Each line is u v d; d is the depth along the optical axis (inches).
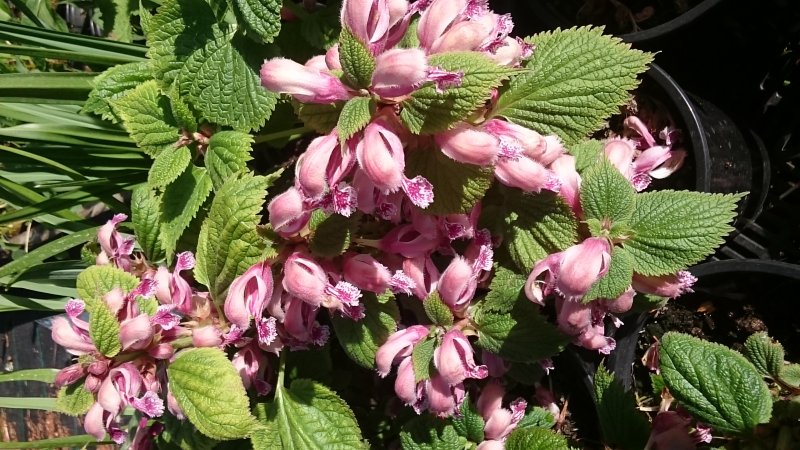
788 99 16.1
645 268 10.9
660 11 15.5
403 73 9.0
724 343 15.6
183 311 11.7
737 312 15.4
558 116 11.3
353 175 10.5
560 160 11.2
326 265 11.3
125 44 15.3
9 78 14.3
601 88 11.1
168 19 13.3
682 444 13.0
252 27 12.8
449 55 9.7
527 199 11.4
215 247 11.3
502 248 12.4
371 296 12.2
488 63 9.4
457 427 13.1
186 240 13.9
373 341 12.2
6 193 17.1
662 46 15.4
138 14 18.5
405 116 9.7
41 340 23.6
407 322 14.3
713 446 14.2
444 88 9.1
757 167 16.1
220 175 12.9
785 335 15.1
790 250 15.7
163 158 13.1
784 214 16.1
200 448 12.8
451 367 10.7
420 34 10.4
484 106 11.2
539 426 13.3
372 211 10.5
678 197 11.0
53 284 17.1
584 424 15.6
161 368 11.8
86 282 12.3
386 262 12.0
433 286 11.8
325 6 14.5
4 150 15.0
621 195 10.7
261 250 11.1
